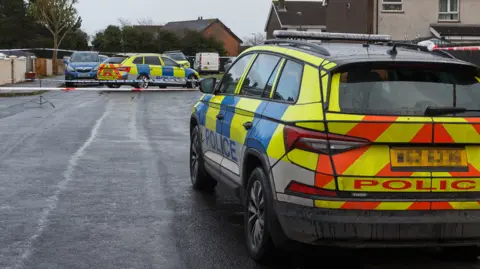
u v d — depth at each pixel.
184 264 5.05
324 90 4.41
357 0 34.28
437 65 4.62
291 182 4.40
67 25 57.22
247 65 6.25
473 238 4.38
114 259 5.15
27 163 9.45
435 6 31.88
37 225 6.12
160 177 8.57
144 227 6.12
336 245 4.32
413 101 4.44
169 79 29.77
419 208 4.25
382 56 4.68
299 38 6.36
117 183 8.12
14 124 14.79
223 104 6.43
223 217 6.55
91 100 23.16
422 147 4.28
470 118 4.34
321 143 4.24
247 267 5.00
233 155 5.82
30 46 73.62
